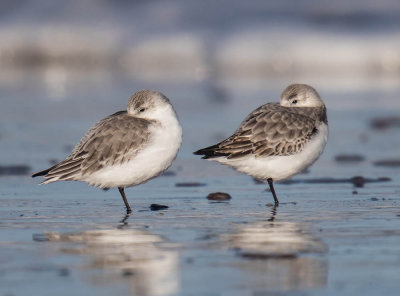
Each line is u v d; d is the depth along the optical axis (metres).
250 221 10.23
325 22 37.41
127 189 13.15
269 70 36.34
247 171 11.80
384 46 35.59
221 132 20.28
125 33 38.88
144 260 8.02
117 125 11.19
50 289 6.98
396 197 12.21
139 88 30.67
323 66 35.88
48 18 40.25
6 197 12.32
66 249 8.55
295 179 14.13
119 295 6.83
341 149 17.83
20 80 33.59
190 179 14.24
